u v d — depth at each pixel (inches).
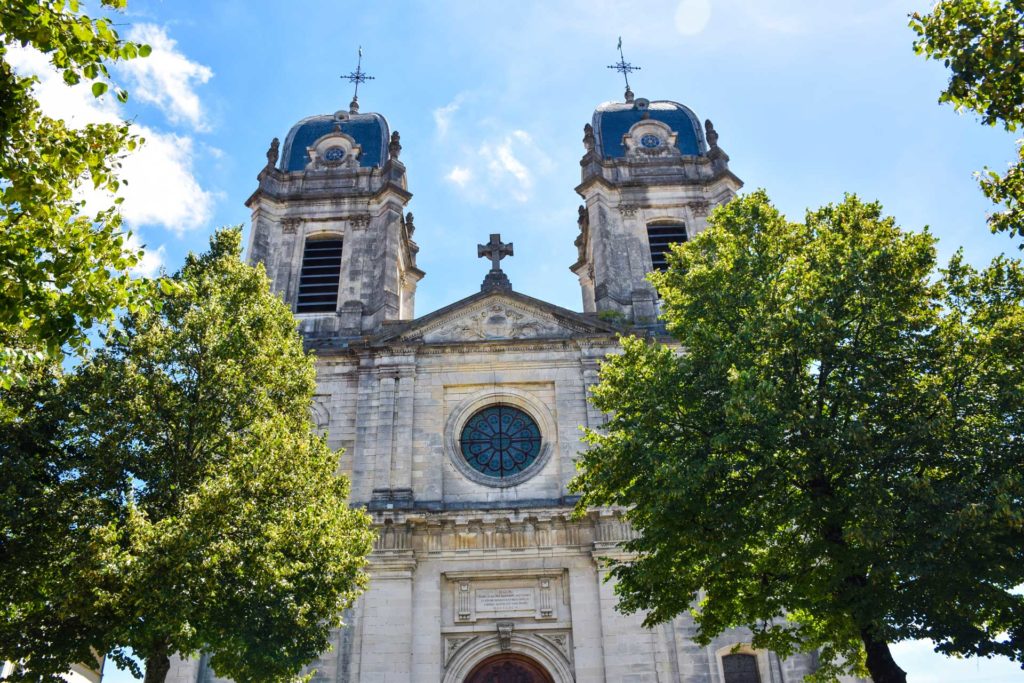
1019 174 579.2
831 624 727.1
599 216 1510.8
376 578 1105.4
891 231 791.7
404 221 1756.9
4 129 461.4
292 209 1552.7
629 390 808.9
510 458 1255.5
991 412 676.1
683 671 1055.6
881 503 639.1
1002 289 738.2
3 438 722.8
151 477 770.2
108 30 445.7
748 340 765.3
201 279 904.3
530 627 1095.0
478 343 1317.7
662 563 744.3
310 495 824.3
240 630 738.8
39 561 674.8
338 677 1048.2
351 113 1766.7
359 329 1392.7
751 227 865.5
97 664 745.0
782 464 704.4
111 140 510.3
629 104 1775.3
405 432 1240.8
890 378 710.5
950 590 615.2
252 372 858.1
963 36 533.0
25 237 481.1
